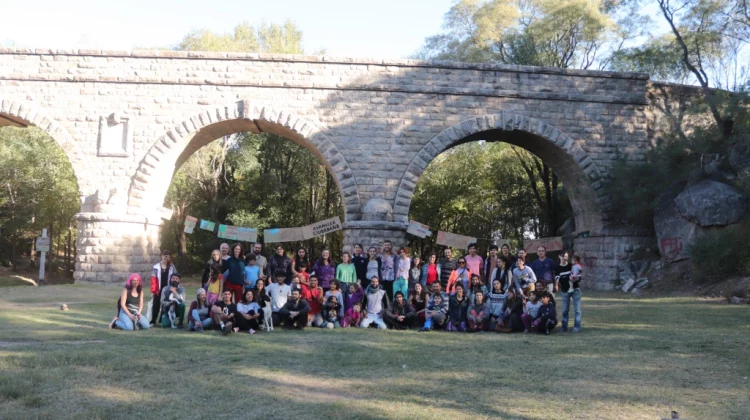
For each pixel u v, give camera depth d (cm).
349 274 1731
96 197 2842
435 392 862
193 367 1009
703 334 1383
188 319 1504
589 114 3017
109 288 2634
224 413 745
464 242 2641
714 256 2338
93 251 2805
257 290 1500
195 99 2903
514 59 4281
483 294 1565
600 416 748
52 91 2906
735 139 2666
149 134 2894
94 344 1214
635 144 3034
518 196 4550
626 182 2817
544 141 3033
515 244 4725
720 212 2491
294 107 2917
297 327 1531
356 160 2908
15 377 884
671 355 1149
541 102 2992
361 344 1293
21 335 1311
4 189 4588
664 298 2284
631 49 3503
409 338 1400
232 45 4591
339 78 2927
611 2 3312
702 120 3097
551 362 1091
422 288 1664
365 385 900
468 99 2962
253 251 1806
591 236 3059
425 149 2906
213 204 4531
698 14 3002
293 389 871
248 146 4525
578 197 3183
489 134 3178
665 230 2716
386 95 2938
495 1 4372
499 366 1054
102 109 2903
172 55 2902
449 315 1575
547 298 1493
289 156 4725
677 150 2800
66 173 4541
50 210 4609
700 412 766
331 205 5066
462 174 4744
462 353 1187
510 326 1521
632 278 2798
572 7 3984
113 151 2878
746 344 1235
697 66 3328
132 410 749
